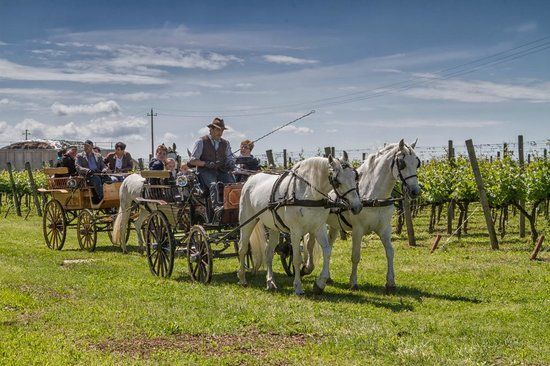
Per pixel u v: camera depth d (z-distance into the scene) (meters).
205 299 10.22
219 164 12.72
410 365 6.97
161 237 12.98
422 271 13.25
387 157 10.86
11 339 7.92
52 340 7.86
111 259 15.60
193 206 12.66
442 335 8.20
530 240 18.30
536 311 9.52
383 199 10.88
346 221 11.45
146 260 15.41
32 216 32.28
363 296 10.67
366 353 7.42
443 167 21.70
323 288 10.68
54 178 18.25
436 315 9.23
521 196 18.06
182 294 10.75
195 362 7.12
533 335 8.21
